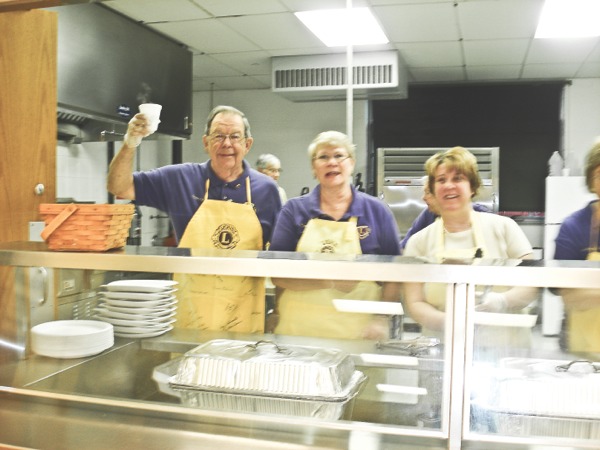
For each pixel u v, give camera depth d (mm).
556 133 5086
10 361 1731
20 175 2154
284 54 4352
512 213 4742
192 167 2455
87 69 2977
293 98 4727
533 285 1283
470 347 1323
